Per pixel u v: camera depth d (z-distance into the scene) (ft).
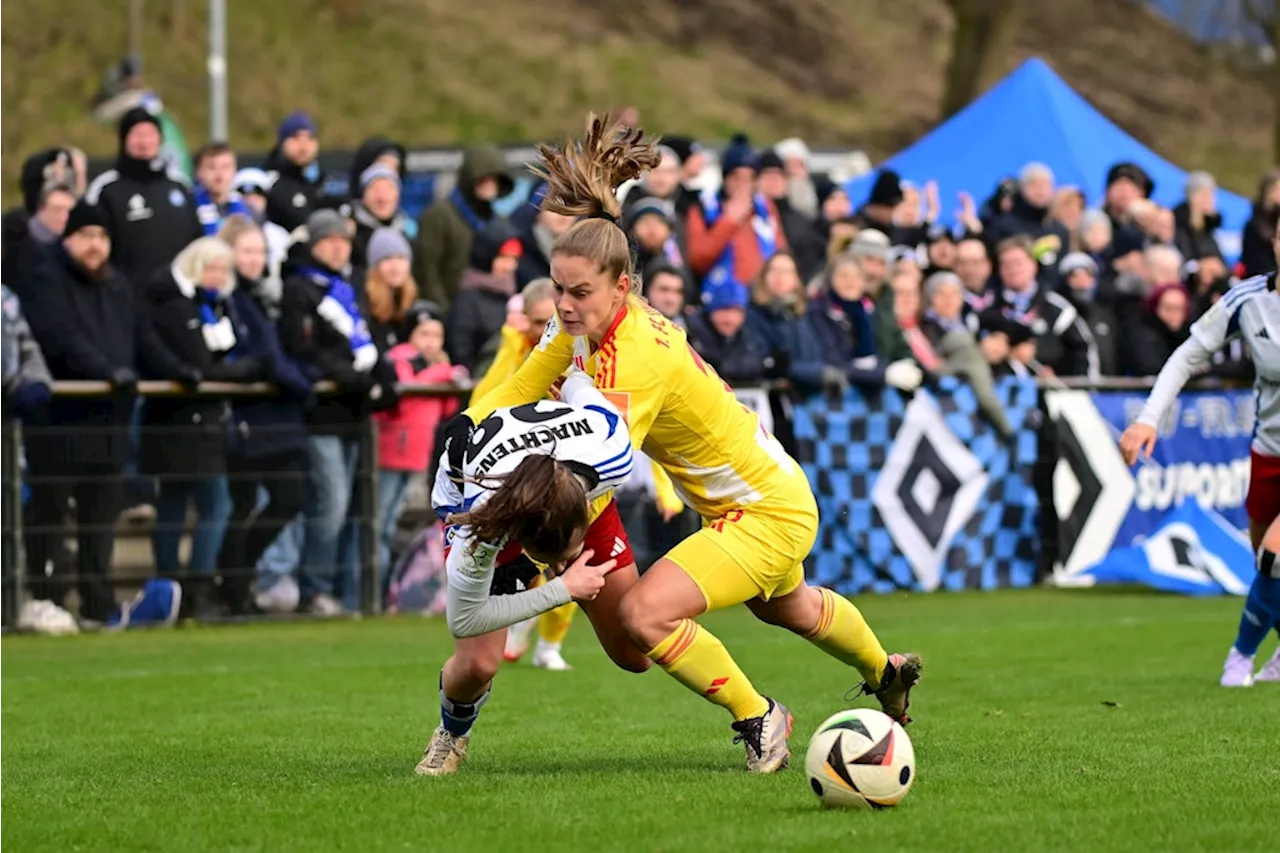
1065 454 88.43
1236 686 54.44
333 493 73.61
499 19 250.37
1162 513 90.89
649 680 58.13
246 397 71.67
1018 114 121.80
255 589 72.69
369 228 80.43
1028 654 64.03
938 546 85.81
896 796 32.89
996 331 88.22
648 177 84.58
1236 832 30.60
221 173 80.18
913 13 285.43
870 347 85.46
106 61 209.87
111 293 69.46
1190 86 283.38
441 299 82.94
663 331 36.86
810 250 92.99
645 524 77.30
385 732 46.06
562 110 229.45
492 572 35.01
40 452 68.13
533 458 33.45
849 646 40.34
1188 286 97.09
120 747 43.45
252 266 72.64
